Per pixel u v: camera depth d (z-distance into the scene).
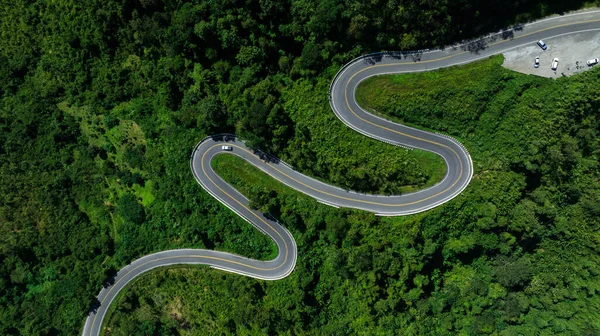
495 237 75.50
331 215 80.31
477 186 74.31
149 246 93.19
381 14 68.88
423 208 77.19
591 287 72.81
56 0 93.19
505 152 72.12
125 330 93.31
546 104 68.56
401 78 73.31
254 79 79.44
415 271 77.44
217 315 91.25
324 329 86.50
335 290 85.69
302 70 76.62
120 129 94.00
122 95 94.38
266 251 88.38
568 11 67.94
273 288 88.38
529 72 69.94
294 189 83.94
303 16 73.25
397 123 75.31
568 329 72.00
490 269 78.81
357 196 80.88
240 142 85.94
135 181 93.00
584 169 71.31
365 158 76.25
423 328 79.81
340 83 75.50
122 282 95.00
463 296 78.88
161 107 92.00
